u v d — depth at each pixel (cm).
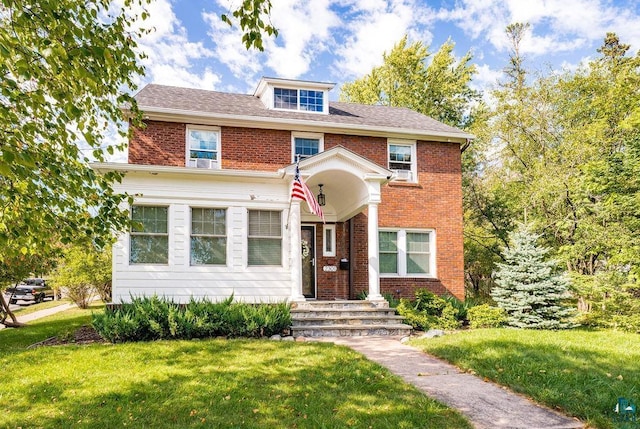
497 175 2403
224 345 902
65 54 441
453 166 1736
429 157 1716
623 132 1711
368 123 1681
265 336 1063
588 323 1459
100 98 638
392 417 525
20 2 462
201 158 1491
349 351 866
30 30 507
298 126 1573
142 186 1236
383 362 823
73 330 1303
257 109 1636
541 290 1293
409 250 1659
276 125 1555
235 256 1280
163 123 1463
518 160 2309
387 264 1630
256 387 636
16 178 463
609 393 605
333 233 1625
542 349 854
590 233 1599
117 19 618
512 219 2339
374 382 665
